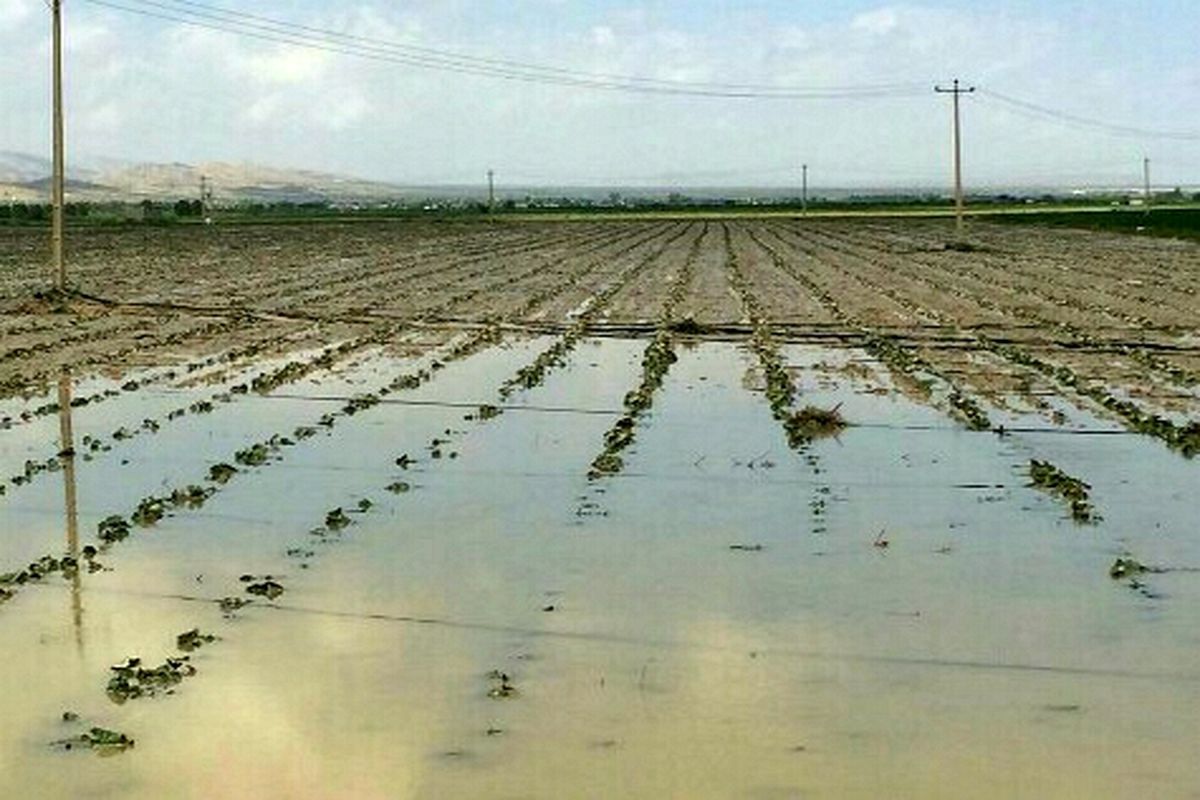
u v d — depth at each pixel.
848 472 23.08
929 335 41.75
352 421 27.92
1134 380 32.84
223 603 16.14
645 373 34.06
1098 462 23.72
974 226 130.62
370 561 17.97
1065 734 12.44
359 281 63.47
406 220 163.62
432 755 12.05
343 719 12.84
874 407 29.20
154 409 29.38
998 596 16.39
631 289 58.81
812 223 147.50
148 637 15.16
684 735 12.45
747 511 20.52
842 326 44.22
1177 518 19.97
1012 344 39.50
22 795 11.37
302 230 128.50
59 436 26.42
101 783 11.57
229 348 39.22
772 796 11.26
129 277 65.31
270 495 21.62
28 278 63.62
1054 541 18.78
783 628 15.28
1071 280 63.28
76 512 20.70
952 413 28.42
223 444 25.61
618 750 12.15
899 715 12.87
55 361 36.19
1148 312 48.41
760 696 13.33
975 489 21.81
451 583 17.00
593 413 28.78
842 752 12.08
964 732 12.49
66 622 15.67
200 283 61.84
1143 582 16.92
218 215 182.25
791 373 34.12
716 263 76.12
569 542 18.86
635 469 23.41
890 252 86.81
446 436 26.31
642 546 18.64
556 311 49.66
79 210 185.88
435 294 56.47
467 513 20.48
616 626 15.37
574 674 13.92
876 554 18.20
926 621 15.50
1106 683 13.63
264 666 14.20
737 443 25.55
